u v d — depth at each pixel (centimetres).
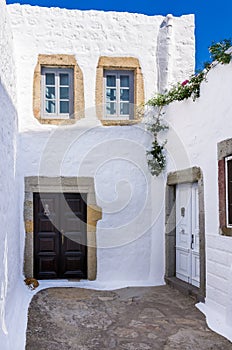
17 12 794
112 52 820
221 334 514
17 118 731
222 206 576
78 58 809
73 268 821
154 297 686
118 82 831
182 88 720
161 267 810
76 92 806
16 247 691
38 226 815
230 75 558
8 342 435
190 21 845
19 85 785
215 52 568
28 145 789
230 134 558
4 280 479
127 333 516
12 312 539
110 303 648
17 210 727
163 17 840
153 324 549
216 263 591
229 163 569
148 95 827
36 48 797
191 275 720
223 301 566
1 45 506
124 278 807
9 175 584
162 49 834
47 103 809
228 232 557
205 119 638
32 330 519
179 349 468
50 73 813
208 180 627
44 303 637
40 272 812
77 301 655
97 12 820
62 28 808
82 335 509
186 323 554
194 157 676
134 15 830
